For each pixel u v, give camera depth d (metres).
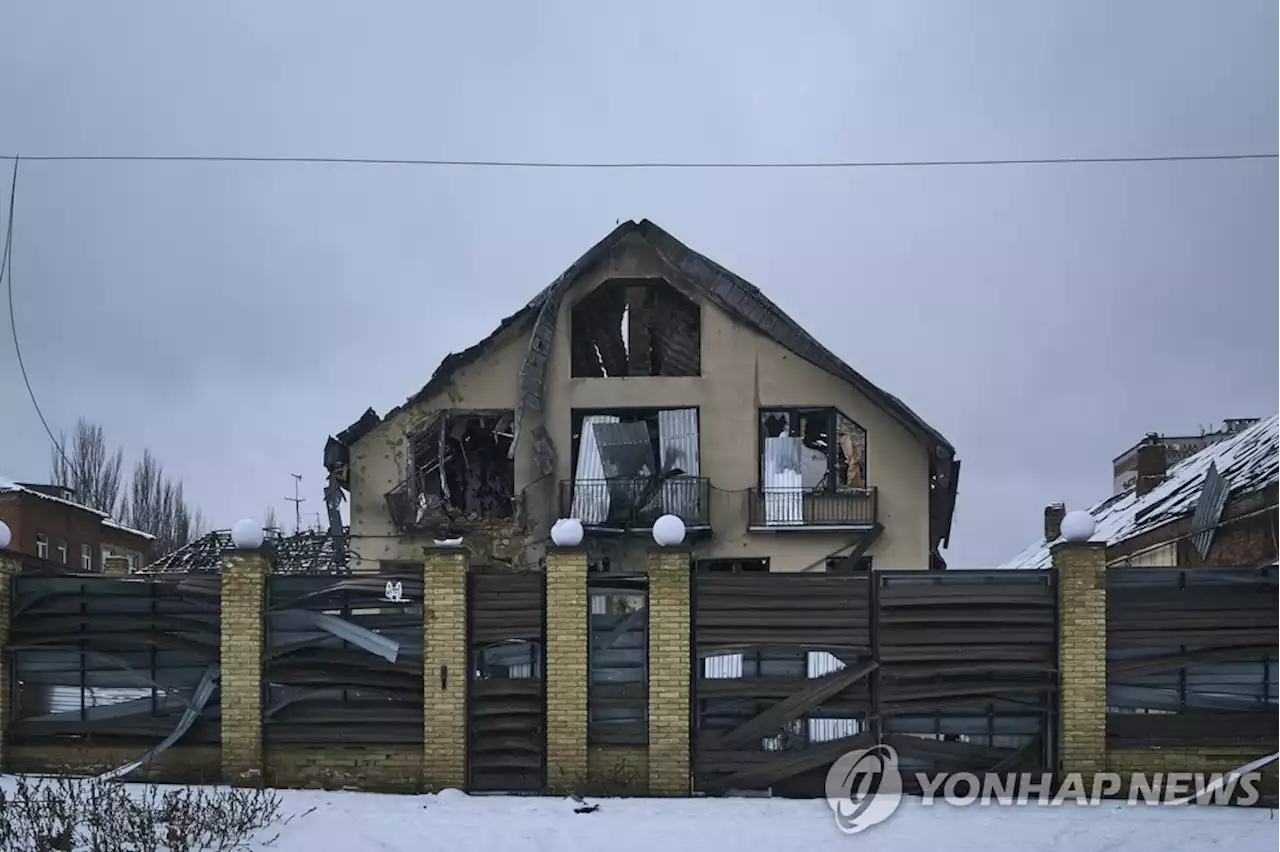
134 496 48.78
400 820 9.78
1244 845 9.05
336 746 11.39
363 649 11.44
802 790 11.12
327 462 20.91
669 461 20.62
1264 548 16.25
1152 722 11.02
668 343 21.70
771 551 20.27
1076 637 11.00
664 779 11.05
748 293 20.77
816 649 11.18
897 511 20.30
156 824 9.06
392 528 20.78
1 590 11.56
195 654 11.58
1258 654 10.99
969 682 11.15
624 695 11.29
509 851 8.88
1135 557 22.50
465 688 11.26
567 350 20.86
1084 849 8.96
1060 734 10.95
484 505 21.67
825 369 20.53
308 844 8.95
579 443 20.88
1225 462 21.34
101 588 11.71
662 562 11.27
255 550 11.57
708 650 11.23
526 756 11.26
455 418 21.16
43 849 7.98
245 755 11.28
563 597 11.29
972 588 11.20
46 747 11.54
